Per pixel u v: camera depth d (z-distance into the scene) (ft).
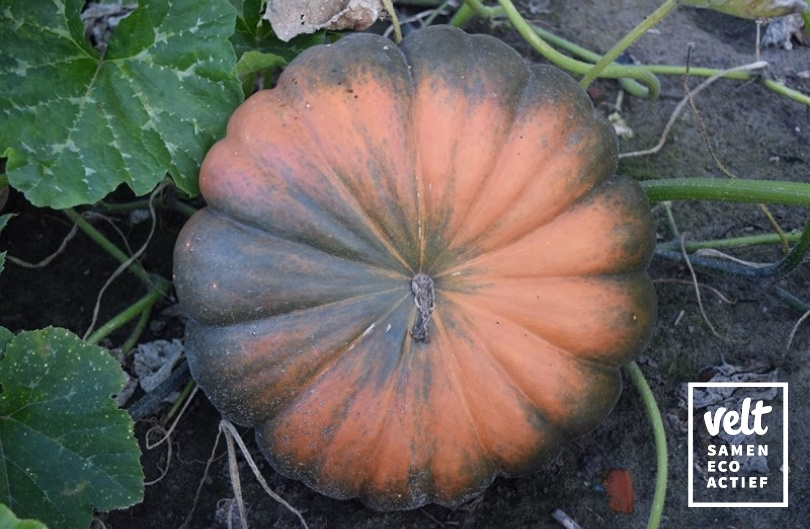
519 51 4.09
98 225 3.69
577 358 2.81
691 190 3.15
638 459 3.40
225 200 2.77
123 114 2.94
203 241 2.78
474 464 2.79
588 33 4.21
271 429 2.82
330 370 2.71
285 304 2.70
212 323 2.79
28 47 2.89
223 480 3.33
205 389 2.87
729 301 3.65
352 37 2.87
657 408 3.22
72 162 2.87
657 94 3.81
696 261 3.65
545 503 3.31
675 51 4.20
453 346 2.69
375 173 2.67
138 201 3.66
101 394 2.78
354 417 2.71
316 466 2.81
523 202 2.72
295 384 2.73
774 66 4.21
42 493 2.76
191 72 2.97
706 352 3.57
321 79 2.75
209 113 2.96
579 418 2.85
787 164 3.98
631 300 2.83
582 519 3.30
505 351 2.71
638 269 2.89
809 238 3.26
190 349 2.88
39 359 2.75
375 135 2.68
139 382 3.42
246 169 2.75
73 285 3.60
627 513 3.32
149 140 2.93
